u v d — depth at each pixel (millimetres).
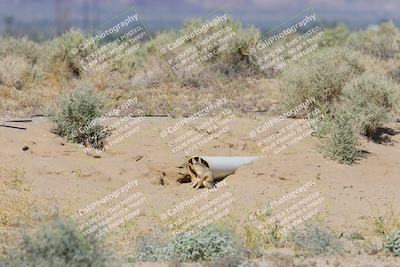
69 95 65188
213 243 42344
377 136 69812
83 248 35156
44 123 66312
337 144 63031
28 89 82875
